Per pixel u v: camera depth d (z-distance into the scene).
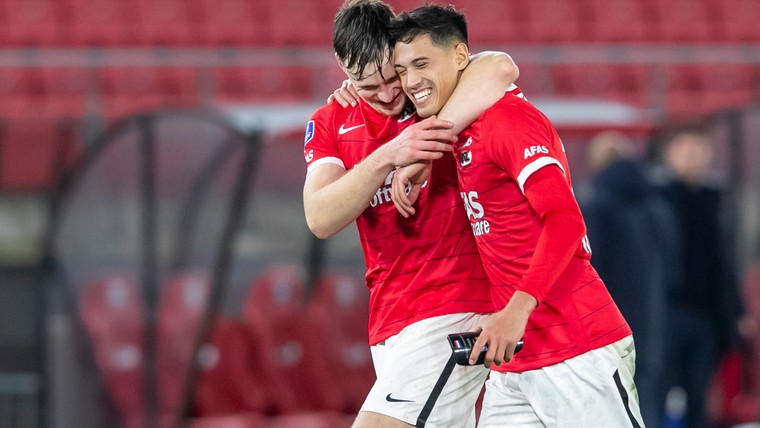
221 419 19.56
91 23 38.19
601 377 10.40
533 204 9.63
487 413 11.22
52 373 19.17
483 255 10.75
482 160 10.20
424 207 10.92
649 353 18.70
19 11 38.16
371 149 11.09
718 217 20.55
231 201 18.66
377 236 11.27
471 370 11.13
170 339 19.02
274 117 20.92
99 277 18.98
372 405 10.97
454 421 11.17
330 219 10.45
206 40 38.38
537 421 10.88
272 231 20.09
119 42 37.97
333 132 11.33
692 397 20.67
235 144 18.50
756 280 21.66
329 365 20.30
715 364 21.14
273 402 20.05
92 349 19.08
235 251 19.81
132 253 18.84
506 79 10.32
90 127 21.53
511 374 10.82
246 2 39.31
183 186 18.66
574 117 23.39
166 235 18.77
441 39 10.25
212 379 19.69
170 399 19.08
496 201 10.32
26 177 20.73
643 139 23.31
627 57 29.59
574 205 9.55
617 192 18.64
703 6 41.06
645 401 18.77
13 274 19.25
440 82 10.28
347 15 10.22
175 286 18.91
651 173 20.47
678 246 20.16
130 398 19.06
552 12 40.28
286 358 20.12
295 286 20.23
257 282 20.06
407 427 10.95
